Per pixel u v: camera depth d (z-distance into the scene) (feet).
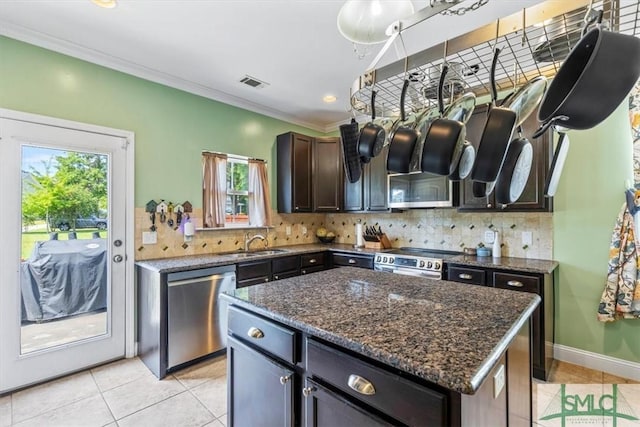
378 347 3.02
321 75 9.72
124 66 8.92
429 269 9.47
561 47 3.73
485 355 2.85
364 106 5.56
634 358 7.80
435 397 2.66
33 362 7.51
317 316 3.92
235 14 6.73
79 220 8.27
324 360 3.58
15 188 7.34
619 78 2.72
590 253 8.34
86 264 8.36
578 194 8.48
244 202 12.43
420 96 5.30
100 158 8.64
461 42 3.81
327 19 6.90
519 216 9.59
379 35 5.66
